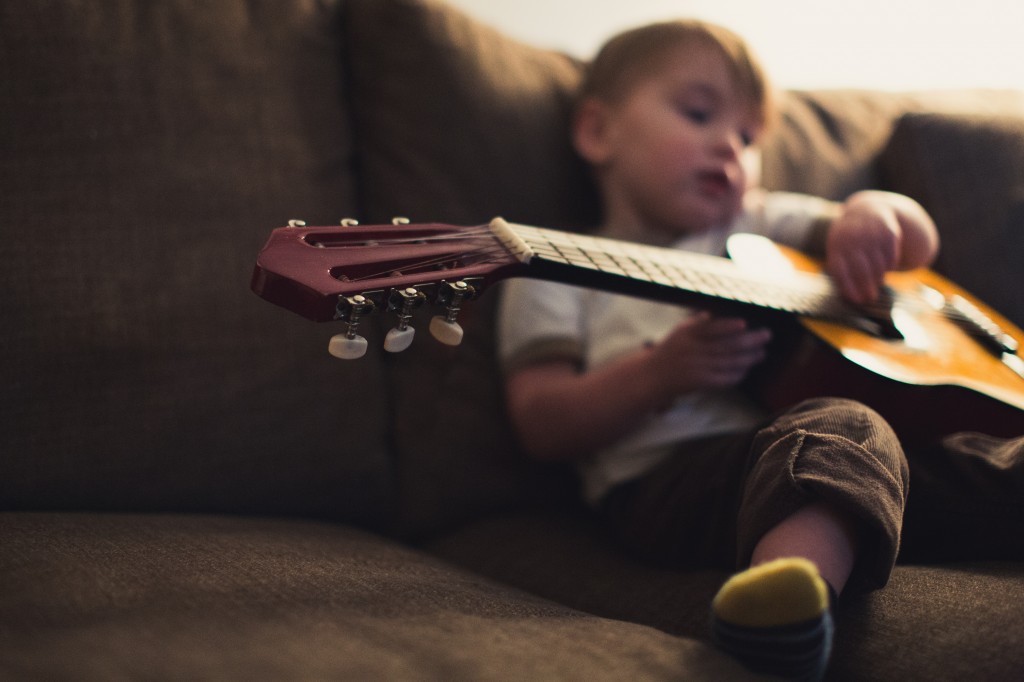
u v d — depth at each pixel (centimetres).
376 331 91
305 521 80
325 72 93
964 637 53
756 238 97
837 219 98
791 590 45
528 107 105
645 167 102
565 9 149
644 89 104
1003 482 65
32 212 72
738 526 60
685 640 51
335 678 39
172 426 75
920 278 103
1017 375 81
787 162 118
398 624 48
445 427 93
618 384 84
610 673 44
